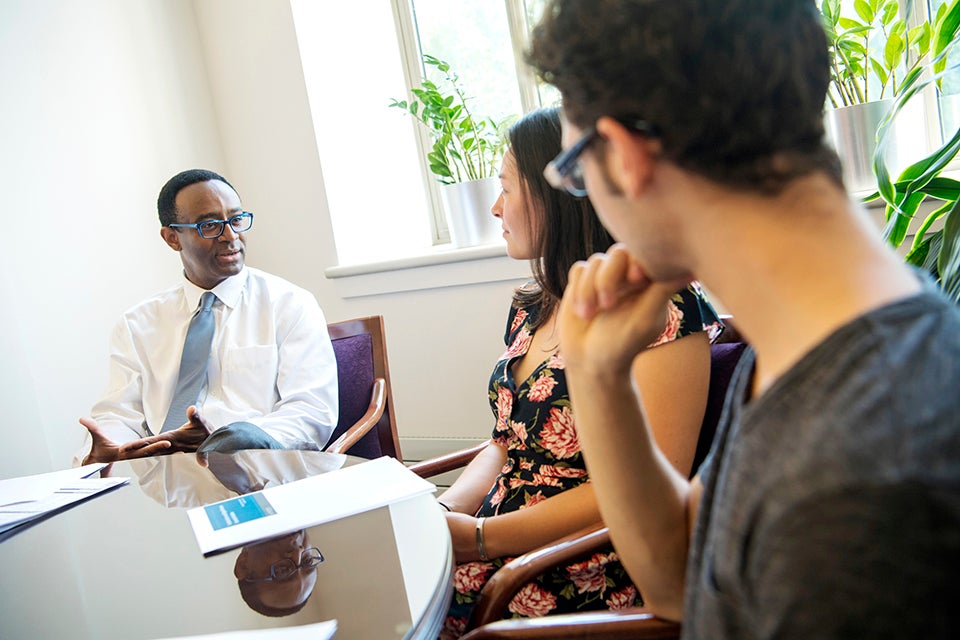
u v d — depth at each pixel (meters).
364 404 2.36
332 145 3.31
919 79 2.39
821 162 0.52
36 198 2.81
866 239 0.51
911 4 2.39
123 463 1.72
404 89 3.47
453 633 1.44
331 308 3.36
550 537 1.37
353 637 0.84
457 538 1.40
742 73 0.50
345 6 3.37
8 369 2.65
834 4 2.20
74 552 1.23
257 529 1.17
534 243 1.43
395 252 3.43
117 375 2.44
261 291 2.46
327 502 1.24
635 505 0.83
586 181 0.59
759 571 0.45
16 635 0.99
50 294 2.82
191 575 1.06
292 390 2.31
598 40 0.53
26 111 2.81
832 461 0.42
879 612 0.40
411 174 3.51
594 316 0.78
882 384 0.43
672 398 1.27
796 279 0.50
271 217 3.43
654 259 0.58
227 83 3.39
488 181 2.96
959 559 0.39
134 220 3.12
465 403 3.15
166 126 3.25
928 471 0.40
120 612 1.00
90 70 3.00
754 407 0.49
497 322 3.01
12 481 1.67
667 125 0.51
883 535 0.40
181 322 2.46
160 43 3.25
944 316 0.47
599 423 0.81
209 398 2.33
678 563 0.84
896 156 2.32
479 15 3.18
